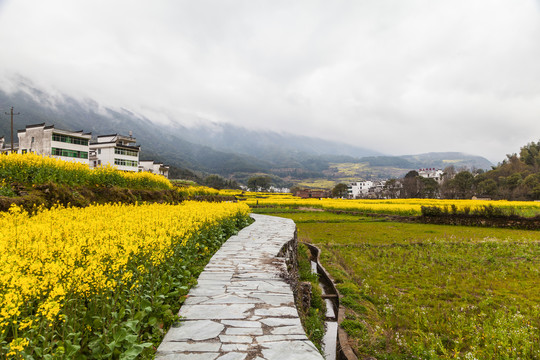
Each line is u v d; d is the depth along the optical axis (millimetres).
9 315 2551
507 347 5340
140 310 3957
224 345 3623
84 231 5363
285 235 11312
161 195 16328
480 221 24047
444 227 23781
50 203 10078
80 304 3404
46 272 3248
